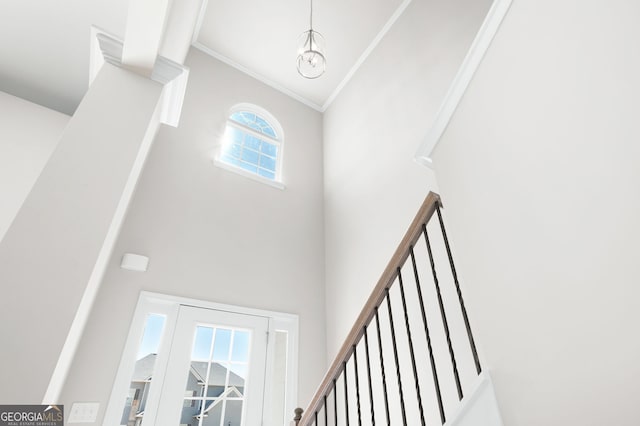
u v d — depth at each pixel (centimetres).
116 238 256
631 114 81
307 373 326
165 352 267
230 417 277
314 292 374
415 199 296
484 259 128
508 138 124
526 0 122
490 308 122
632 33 83
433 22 339
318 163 479
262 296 337
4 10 276
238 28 429
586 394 86
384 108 378
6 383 106
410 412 236
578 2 101
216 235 339
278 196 412
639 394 74
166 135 357
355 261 351
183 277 300
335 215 413
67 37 299
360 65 459
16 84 331
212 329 299
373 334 288
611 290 83
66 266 126
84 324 220
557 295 98
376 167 362
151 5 147
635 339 76
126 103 168
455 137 155
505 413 108
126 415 239
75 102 352
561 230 98
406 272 271
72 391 221
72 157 145
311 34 351
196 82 416
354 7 403
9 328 111
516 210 117
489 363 119
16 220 125
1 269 117
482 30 141
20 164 304
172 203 327
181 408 258
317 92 512
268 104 477
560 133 102
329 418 306
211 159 379
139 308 268
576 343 90
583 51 97
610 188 85
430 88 316
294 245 389
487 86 137
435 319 237
